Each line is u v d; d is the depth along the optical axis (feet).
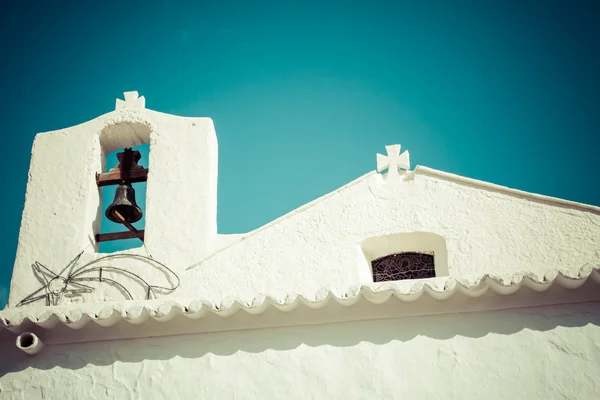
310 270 34.27
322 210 35.68
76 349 32.81
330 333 31.27
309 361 30.83
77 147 39.34
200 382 31.27
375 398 29.68
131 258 35.96
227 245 35.60
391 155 36.70
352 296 30.19
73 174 38.65
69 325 32.14
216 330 32.24
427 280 30.81
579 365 29.12
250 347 31.60
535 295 30.19
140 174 39.75
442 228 34.14
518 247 32.94
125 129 39.91
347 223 35.12
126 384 31.76
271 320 31.76
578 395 28.63
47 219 37.52
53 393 32.01
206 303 31.14
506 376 29.27
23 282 35.96
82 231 37.04
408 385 29.71
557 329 29.81
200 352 31.89
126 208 39.52
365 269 34.55
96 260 36.09
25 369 32.63
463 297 30.50
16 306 35.27
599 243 32.30
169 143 38.86
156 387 31.48
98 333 32.73
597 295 29.91
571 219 33.01
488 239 33.40
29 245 36.88
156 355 32.14
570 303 30.22
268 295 30.78
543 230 33.06
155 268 35.60
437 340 30.35
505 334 30.04
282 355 31.17
